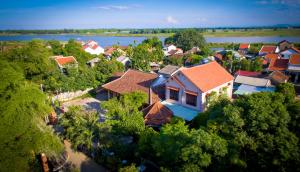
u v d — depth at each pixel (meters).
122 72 58.06
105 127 26.61
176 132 19.45
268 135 16.80
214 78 37.91
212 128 19.02
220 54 93.44
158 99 39.03
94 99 48.53
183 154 15.92
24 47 47.03
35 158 21.88
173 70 63.50
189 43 138.00
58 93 48.69
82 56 83.81
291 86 36.34
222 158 16.22
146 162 23.30
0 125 18.12
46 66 45.81
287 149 15.47
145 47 112.00
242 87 44.47
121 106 31.09
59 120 33.75
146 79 43.28
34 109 21.70
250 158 16.98
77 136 27.53
